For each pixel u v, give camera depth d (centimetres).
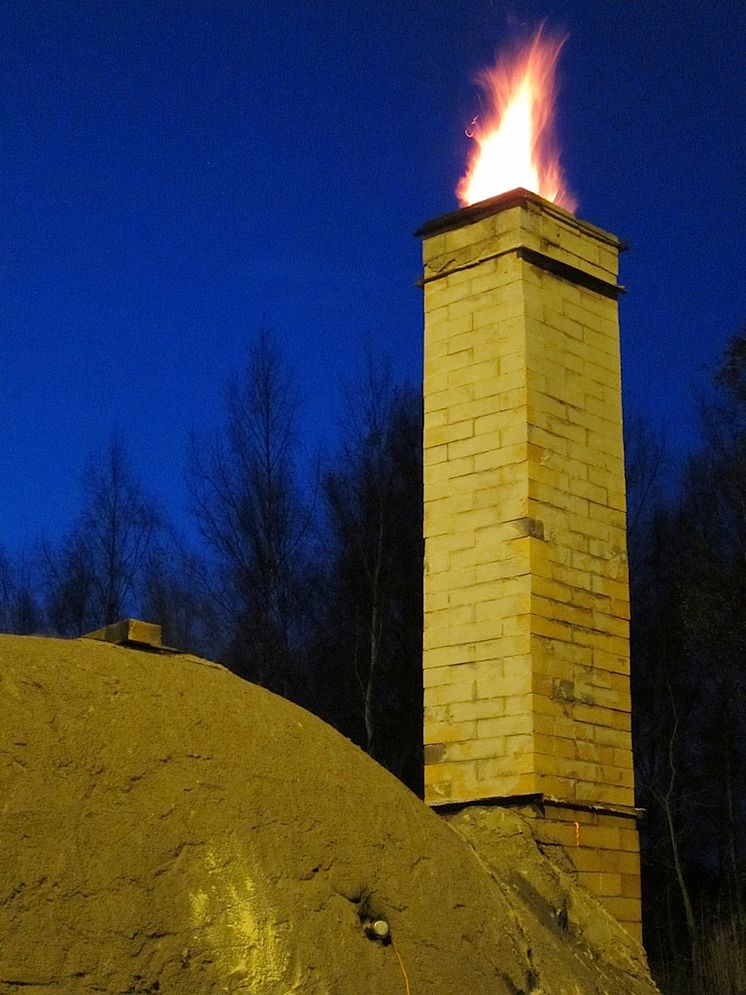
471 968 757
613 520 1268
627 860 1177
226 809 697
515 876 1024
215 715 735
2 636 711
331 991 670
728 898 2888
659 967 2742
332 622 3161
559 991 825
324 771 762
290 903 686
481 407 1237
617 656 1231
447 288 1294
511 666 1155
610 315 1328
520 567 1170
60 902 606
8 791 622
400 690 3083
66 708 673
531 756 1123
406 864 768
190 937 641
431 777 1187
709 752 3148
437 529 1241
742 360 2795
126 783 666
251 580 3094
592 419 1273
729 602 2838
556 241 1279
